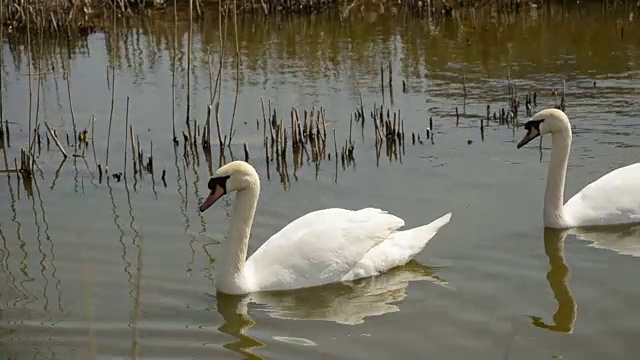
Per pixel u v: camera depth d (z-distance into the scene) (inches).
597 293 399.2
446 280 418.3
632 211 473.7
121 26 983.0
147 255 446.0
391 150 596.1
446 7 1010.1
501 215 482.9
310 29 970.1
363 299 406.6
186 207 511.8
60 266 433.7
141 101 718.5
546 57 829.8
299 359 352.5
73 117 652.7
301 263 421.7
